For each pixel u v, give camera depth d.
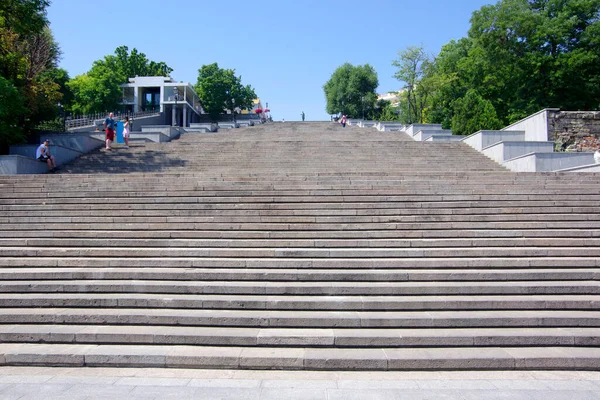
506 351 5.55
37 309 6.49
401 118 47.16
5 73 22.16
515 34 31.27
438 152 18.88
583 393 4.73
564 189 10.43
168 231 8.70
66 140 18.89
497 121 26.09
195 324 6.12
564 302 6.36
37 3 20.31
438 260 7.45
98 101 46.97
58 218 9.42
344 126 37.22
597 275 6.98
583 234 8.44
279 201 10.20
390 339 5.69
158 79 53.47
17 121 20.50
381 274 7.03
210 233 8.58
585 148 19.31
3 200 10.34
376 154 18.47
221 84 60.59
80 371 5.36
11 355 5.51
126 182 11.48
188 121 54.66
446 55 40.31
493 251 7.72
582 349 5.61
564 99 30.64
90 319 6.20
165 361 5.45
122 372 5.32
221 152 18.67
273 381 5.05
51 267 7.62
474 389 4.82
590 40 30.23
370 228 8.86
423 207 9.83
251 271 7.18
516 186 10.80
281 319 6.06
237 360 5.40
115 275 7.12
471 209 9.57
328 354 5.49
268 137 27.47
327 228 8.88
